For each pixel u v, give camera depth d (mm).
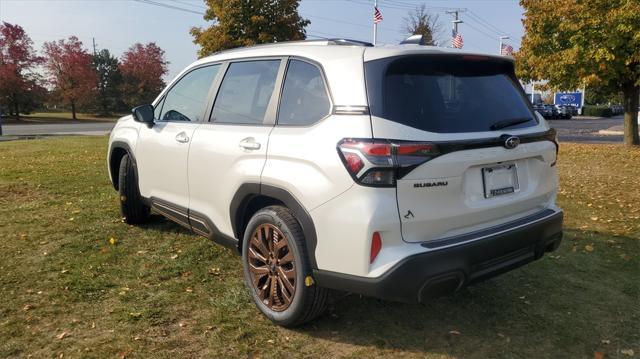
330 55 3246
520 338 3336
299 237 3152
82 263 4469
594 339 3330
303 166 3090
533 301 3871
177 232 5371
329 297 3229
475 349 3197
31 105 46844
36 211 6207
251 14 22391
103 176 8859
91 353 3062
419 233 2848
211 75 4273
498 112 3273
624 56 13734
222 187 3750
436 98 3029
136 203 5395
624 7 12789
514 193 3289
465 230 3049
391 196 2752
